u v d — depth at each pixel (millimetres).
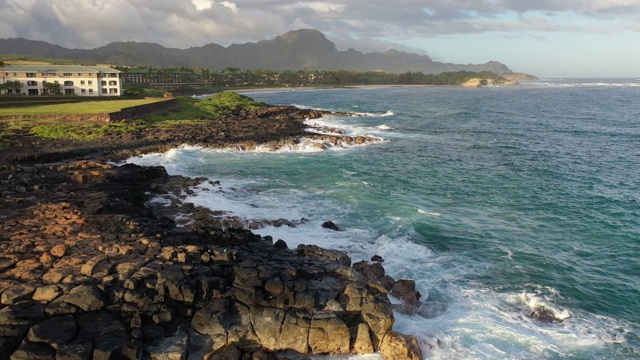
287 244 33125
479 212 42094
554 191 49031
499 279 29547
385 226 37938
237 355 21094
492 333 23734
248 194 46062
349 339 22203
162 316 21453
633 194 47750
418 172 57688
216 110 116250
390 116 127812
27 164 53375
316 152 70750
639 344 23188
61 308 20672
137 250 26516
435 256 32688
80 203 36594
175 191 45031
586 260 32375
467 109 151500
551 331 24109
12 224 30562
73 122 77750
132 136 72312
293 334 22125
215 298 23000
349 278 25812
